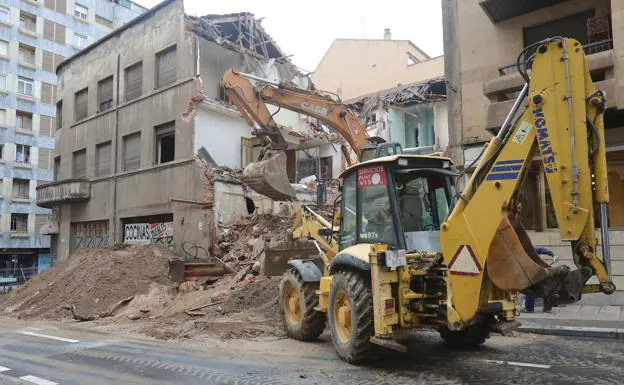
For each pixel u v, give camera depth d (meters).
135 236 21.48
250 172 11.62
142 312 12.69
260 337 8.83
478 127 13.27
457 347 7.48
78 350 8.37
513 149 5.31
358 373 6.08
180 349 8.06
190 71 19.45
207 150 19.58
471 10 13.69
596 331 8.17
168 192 19.72
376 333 6.09
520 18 12.88
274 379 5.89
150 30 21.39
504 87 11.74
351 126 12.85
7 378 6.47
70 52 41.44
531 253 5.48
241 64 22.20
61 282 15.60
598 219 5.46
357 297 6.39
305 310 8.15
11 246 36.91
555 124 5.02
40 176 38.97
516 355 6.94
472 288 5.41
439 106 22.94
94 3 43.72
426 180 7.10
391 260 6.09
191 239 18.56
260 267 13.83
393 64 33.62
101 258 16.22
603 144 4.90
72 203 25.23
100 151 24.05
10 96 37.72
